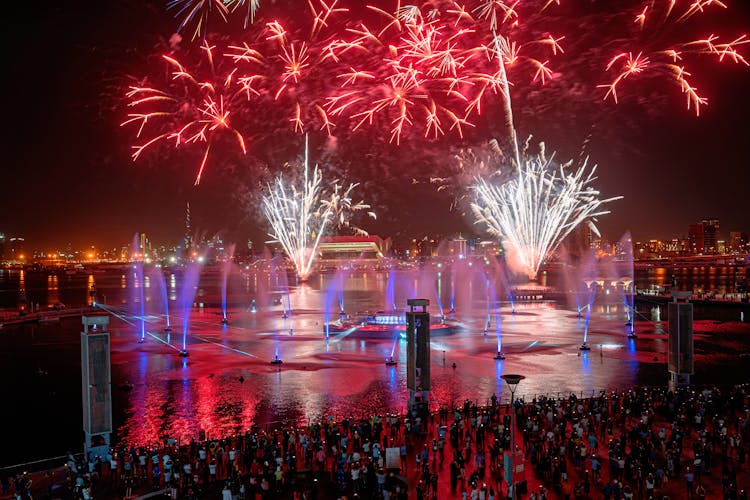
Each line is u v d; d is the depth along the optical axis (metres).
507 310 133.75
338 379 63.25
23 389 64.69
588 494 29.53
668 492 29.72
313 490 29.41
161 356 78.00
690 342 48.47
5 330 106.75
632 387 56.94
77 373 71.94
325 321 115.38
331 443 37.34
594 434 37.06
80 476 31.36
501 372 65.38
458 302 155.25
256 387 60.25
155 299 176.75
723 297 134.88
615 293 174.50
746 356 73.94
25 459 44.47
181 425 48.47
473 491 27.55
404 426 39.66
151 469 34.81
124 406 54.09
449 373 65.12
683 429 36.66
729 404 42.16
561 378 62.09
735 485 28.42
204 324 112.06
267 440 37.56
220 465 34.84
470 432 38.34
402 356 76.12
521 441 36.88
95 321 37.12
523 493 29.14
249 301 164.75
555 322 110.38
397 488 29.62
